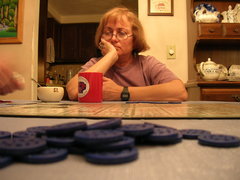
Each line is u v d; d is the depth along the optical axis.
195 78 1.65
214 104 0.78
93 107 0.63
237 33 1.62
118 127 0.24
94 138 0.18
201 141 0.23
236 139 0.23
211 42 1.77
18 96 1.98
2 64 0.68
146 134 0.23
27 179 0.14
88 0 3.73
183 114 0.46
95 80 0.85
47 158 0.17
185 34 1.83
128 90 1.01
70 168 0.16
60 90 0.94
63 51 4.25
